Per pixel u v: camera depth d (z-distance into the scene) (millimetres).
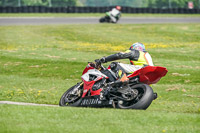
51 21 133375
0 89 39500
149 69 23734
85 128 18281
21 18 139500
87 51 73750
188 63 59344
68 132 17562
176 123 19906
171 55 69312
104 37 95812
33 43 84562
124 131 17812
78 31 105562
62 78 48219
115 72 24984
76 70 53500
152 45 84500
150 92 23172
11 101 32594
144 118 20625
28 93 36812
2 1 188250
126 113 21719
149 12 174875
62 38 93562
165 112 24422
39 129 17969
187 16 169000
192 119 20953
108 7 168125
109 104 23984
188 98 34125
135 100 23969
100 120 20062
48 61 61156
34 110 22828
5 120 19844
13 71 53969
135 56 25344
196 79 45250
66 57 65188
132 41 90500
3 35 95812
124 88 23906
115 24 125562
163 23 131875
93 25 120312
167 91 38000
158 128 18656
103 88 24578
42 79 46969
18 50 74062
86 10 166500
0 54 68625
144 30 111438
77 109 23125
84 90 25484
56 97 35031
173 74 49000
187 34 105125
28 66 57656
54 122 19531
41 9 160000
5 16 142750
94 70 25906
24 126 18469
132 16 161375
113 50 75750
